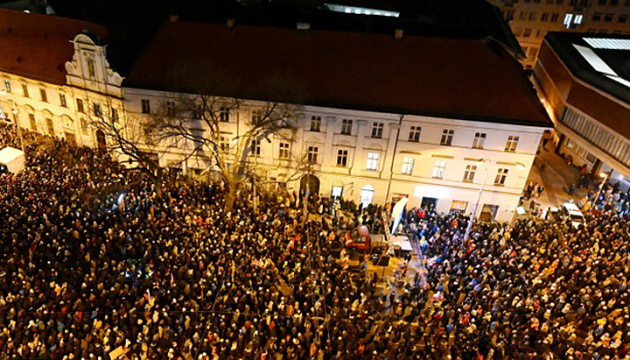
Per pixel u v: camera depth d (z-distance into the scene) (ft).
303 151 163.73
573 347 106.83
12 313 101.45
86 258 117.50
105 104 169.07
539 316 112.27
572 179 195.62
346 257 129.90
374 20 200.44
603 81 173.68
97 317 103.71
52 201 137.49
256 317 106.83
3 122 196.95
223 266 120.16
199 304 109.70
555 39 226.99
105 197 143.54
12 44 189.06
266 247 129.90
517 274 124.57
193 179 168.04
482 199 163.63
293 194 161.79
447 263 127.75
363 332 106.42
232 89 157.48
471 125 152.25
